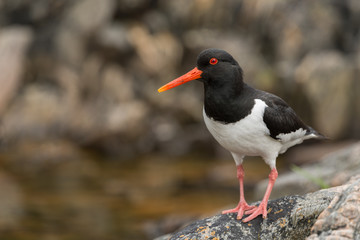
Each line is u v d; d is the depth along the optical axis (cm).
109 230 1010
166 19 2000
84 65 1856
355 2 1902
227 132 531
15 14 1856
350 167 786
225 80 523
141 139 1816
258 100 524
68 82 1834
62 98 1819
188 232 511
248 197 1254
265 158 549
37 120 1762
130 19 1967
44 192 1289
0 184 1354
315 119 1698
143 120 1836
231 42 1927
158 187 1362
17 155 1638
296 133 561
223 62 524
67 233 989
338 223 424
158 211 1141
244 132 524
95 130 1780
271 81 1791
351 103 1700
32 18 1855
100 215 1108
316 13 1902
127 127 1791
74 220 1070
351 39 1894
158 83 1922
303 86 1705
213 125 537
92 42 1859
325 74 1702
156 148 1820
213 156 1770
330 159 856
